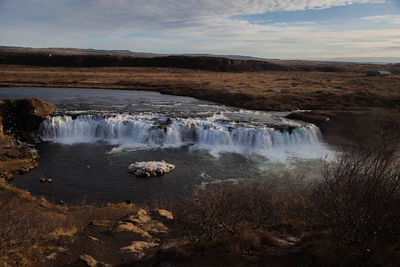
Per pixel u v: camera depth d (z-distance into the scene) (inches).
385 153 236.4
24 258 339.3
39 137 1315.2
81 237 416.8
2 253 349.4
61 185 857.5
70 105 1827.0
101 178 909.2
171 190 832.9
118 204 730.2
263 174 946.1
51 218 524.4
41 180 877.8
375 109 1663.4
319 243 285.1
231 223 405.1
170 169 981.8
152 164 977.5
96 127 1347.2
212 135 1278.3
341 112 1593.3
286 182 792.3
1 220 483.2
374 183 228.7
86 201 766.5
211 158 1107.9
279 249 297.7
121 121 1352.1
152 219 548.7
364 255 230.8
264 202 499.5
